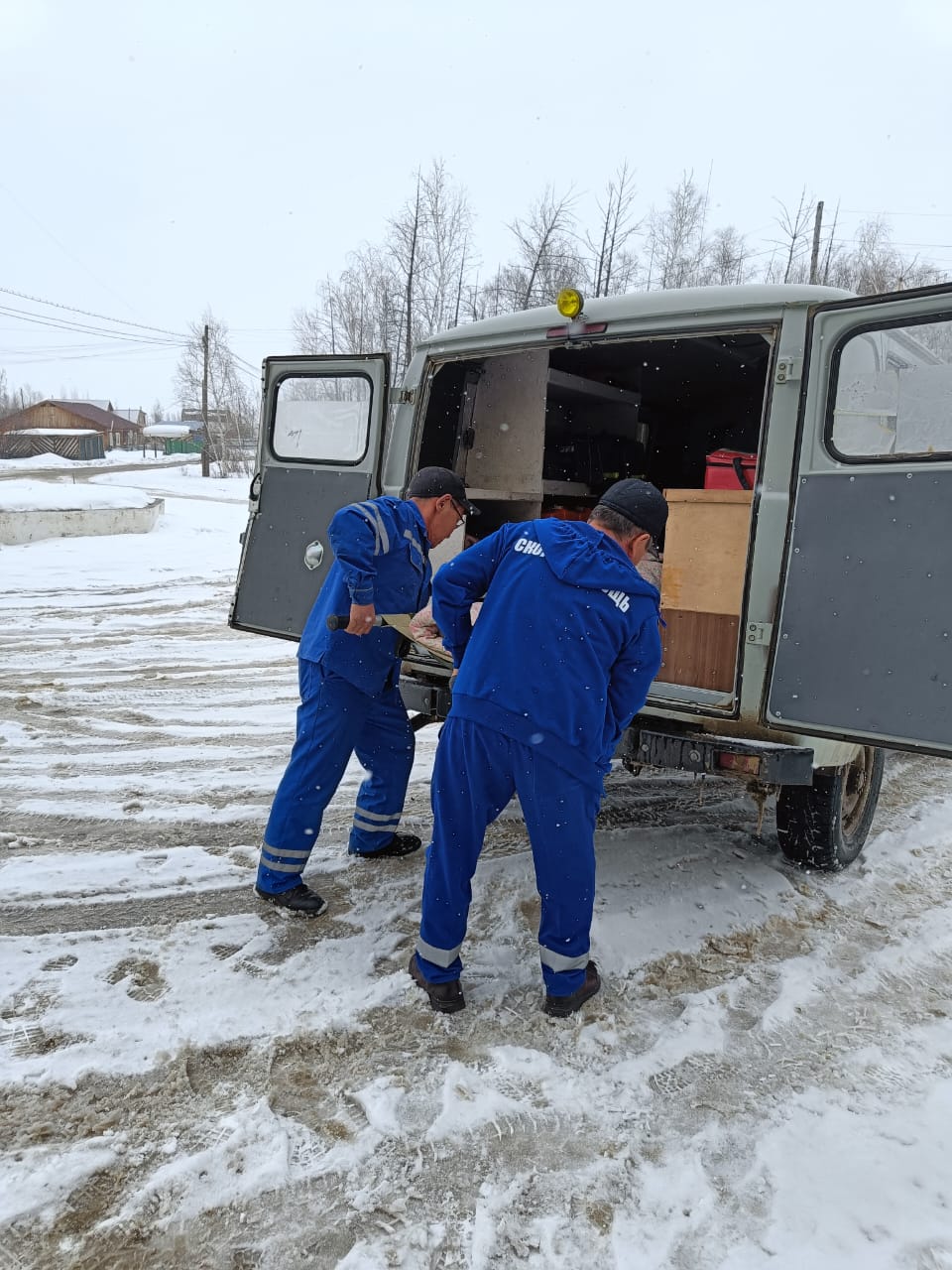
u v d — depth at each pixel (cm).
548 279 2253
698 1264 188
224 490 3506
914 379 280
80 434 6334
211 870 357
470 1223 196
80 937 301
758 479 314
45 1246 184
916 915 354
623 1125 229
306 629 337
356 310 2866
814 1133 229
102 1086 230
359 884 353
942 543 272
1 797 431
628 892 360
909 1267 189
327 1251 187
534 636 260
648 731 338
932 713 273
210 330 4503
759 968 308
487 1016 272
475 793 264
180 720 587
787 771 316
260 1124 219
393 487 419
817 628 295
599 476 605
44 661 761
